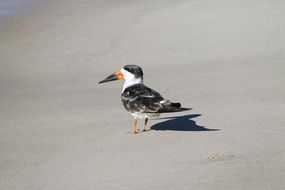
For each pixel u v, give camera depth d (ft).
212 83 52.08
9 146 40.19
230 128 40.52
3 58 64.39
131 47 65.05
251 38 64.49
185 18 73.77
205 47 62.90
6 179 34.22
